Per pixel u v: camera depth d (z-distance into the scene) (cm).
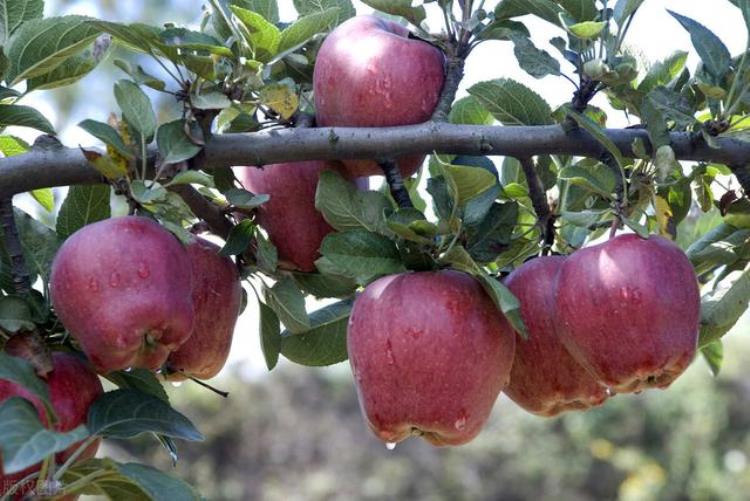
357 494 499
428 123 86
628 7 87
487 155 87
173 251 79
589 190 88
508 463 511
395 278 82
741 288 92
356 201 84
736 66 89
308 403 514
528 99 89
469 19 89
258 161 84
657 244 82
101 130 79
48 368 78
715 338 94
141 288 78
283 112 85
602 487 500
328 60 89
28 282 81
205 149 83
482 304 81
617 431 501
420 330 80
